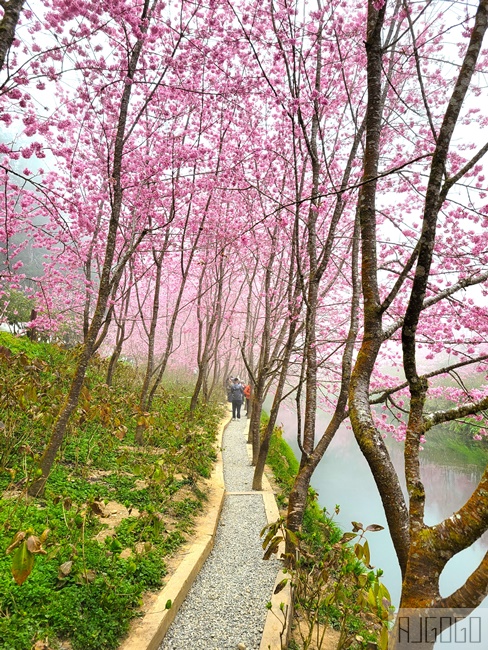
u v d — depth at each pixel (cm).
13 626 271
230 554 542
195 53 670
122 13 530
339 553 336
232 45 657
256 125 820
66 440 646
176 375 2342
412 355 223
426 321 708
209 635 366
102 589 342
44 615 293
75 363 1030
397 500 239
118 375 1180
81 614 309
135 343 2259
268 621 390
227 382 2483
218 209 955
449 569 845
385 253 738
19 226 802
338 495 1159
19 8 306
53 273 984
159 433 828
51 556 345
